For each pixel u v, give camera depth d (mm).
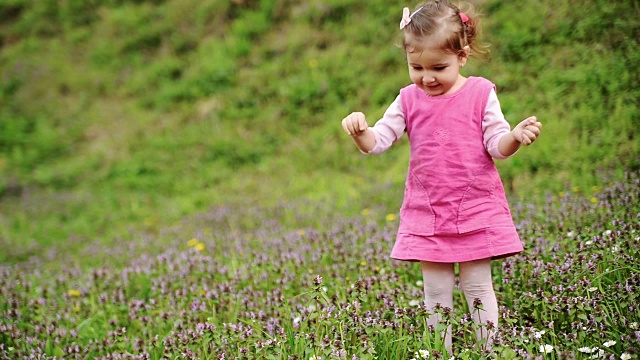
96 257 7262
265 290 4629
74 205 9500
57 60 12766
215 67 10898
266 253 5559
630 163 6020
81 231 8734
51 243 8438
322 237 5691
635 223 4125
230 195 8766
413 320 3543
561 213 4973
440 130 3352
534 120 3043
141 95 11398
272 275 4836
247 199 8445
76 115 11539
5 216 9492
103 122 11211
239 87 10500
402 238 3447
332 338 3297
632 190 4973
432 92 3373
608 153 6402
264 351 3275
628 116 6680
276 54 10703
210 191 9039
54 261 7543
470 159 3318
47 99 12016
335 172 8578
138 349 3877
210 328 3604
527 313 3535
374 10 10398
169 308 4602
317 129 9328
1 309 4871
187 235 7375
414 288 4078
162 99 11023
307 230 6180
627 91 7016
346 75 9711
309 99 9742
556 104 7395
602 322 3119
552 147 6797
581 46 7875
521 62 8242
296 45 10539
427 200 3369
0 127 11648
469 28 3391
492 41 8594
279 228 6836
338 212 7156
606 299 3377
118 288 5316
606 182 5789
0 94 12383
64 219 9250
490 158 3361
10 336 4355
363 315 3541
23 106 12016
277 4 11375
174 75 11453
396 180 7711
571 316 3215
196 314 4258
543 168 6664
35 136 11352
